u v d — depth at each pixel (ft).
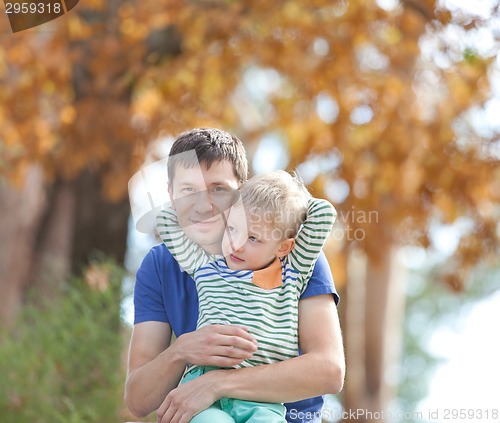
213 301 13.97
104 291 28.63
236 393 13.29
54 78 38.40
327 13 39.81
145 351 14.51
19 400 27.37
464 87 40.93
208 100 40.81
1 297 46.09
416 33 38.81
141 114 39.99
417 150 40.57
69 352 27.91
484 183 40.60
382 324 53.83
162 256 14.94
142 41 40.60
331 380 13.57
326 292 14.21
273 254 14.19
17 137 38.73
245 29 39.78
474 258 41.68
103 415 27.45
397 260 54.29
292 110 40.86
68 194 46.73
